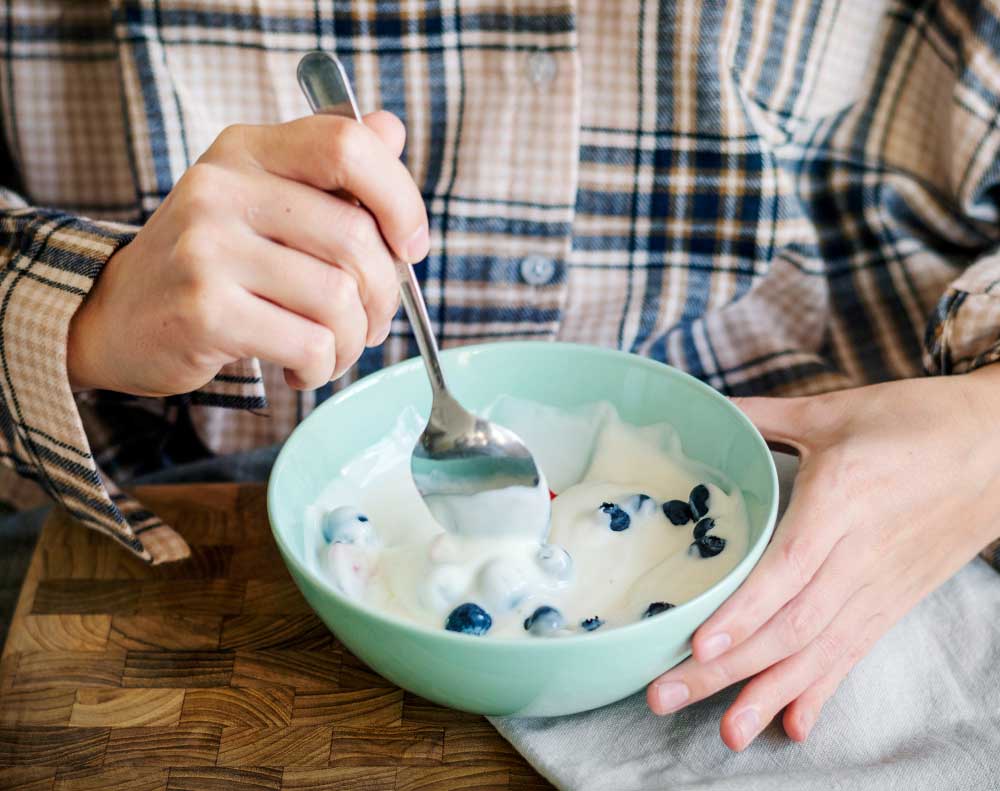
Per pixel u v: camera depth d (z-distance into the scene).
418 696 0.66
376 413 0.74
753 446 0.65
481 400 0.77
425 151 0.98
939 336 0.86
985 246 1.08
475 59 0.94
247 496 0.84
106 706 0.66
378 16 0.94
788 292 1.09
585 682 0.54
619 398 0.76
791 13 0.98
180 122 0.94
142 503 0.83
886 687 0.65
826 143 1.09
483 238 0.98
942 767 0.59
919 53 1.04
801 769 0.60
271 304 0.57
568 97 0.93
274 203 0.56
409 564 0.65
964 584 0.74
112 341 0.66
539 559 0.64
